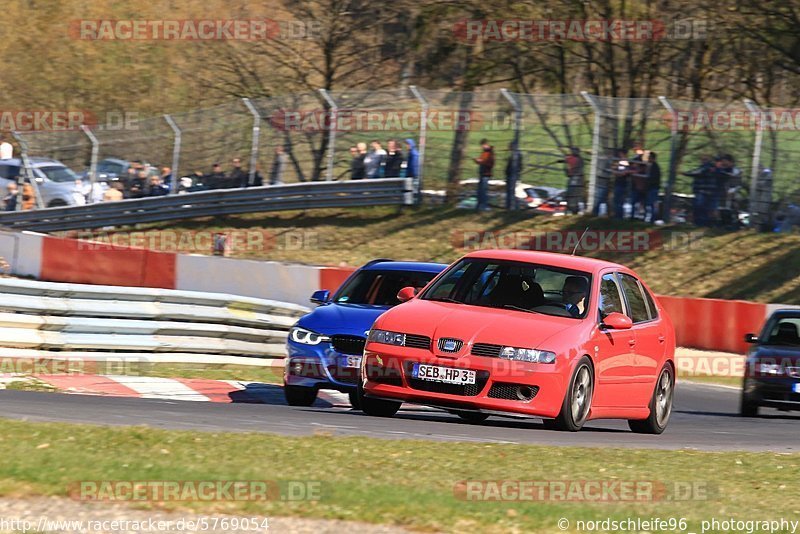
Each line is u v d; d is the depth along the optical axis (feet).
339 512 63.41
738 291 276.62
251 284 260.21
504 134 321.32
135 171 352.69
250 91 396.37
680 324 244.42
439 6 362.94
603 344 113.50
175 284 271.49
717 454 99.50
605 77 357.82
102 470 68.95
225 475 69.82
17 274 297.94
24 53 465.47
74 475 67.21
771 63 332.80
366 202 334.03
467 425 113.50
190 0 465.47
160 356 162.61
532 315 112.78
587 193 310.86
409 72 382.83
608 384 115.14
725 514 71.36
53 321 151.53
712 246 293.64
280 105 342.85
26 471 67.10
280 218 343.67
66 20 474.90
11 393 115.03
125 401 116.78
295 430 97.09
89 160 357.20
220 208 342.44
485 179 323.37
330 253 319.68
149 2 471.62
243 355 177.68
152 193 350.02
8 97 447.42
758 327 234.58
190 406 116.26
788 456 102.32
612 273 122.31
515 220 316.19
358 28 384.88
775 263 282.56
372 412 122.11
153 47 453.99
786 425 156.15
